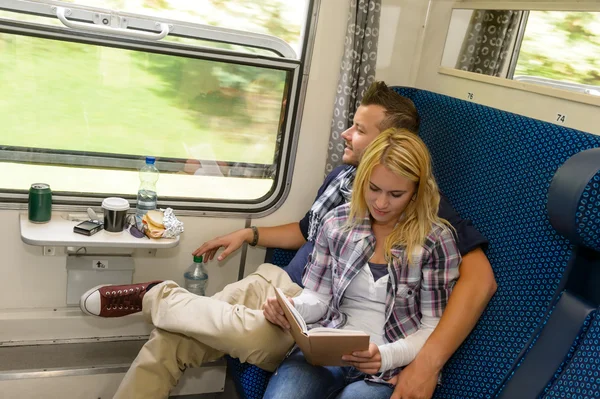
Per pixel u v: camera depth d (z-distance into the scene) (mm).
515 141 1839
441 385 1840
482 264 1819
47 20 2088
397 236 1854
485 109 2043
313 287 1990
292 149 2586
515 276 1716
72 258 2359
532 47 2035
